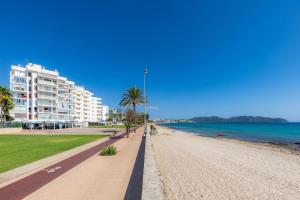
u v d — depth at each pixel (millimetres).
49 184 10844
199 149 27516
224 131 86500
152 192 7312
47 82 98875
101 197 9070
